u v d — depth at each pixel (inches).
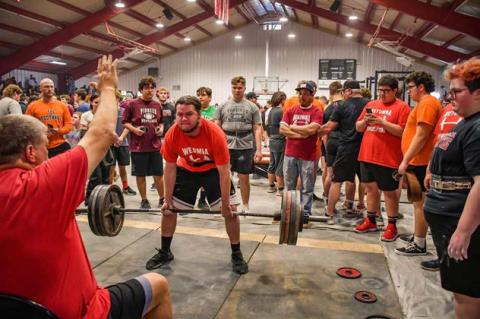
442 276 79.6
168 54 829.8
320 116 167.8
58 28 553.0
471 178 77.2
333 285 118.9
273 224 178.9
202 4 636.7
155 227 171.6
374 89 573.3
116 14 543.8
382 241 155.6
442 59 586.2
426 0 415.2
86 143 57.7
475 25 407.2
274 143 232.7
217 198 129.5
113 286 67.0
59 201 52.8
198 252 143.8
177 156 125.7
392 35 602.2
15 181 52.1
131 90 852.6
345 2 530.0
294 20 769.6
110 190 91.4
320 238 160.1
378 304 108.0
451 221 79.6
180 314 102.2
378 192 168.1
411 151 131.9
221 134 118.0
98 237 158.4
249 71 799.1
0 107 197.5
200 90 208.2
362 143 159.9
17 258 50.7
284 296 112.2
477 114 73.7
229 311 104.1
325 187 203.2
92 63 757.3
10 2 467.2
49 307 52.4
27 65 705.0
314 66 770.2
